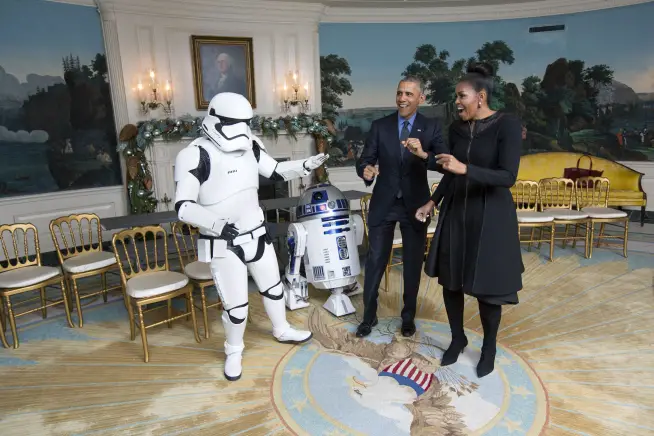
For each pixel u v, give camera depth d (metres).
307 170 2.67
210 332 3.16
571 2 6.64
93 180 5.64
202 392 2.42
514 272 2.22
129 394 2.41
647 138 6.44
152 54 5.80
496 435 2.00
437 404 2.23
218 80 6.25
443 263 2.39
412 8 6.97
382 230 2.88
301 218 3.27
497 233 2.19
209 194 2.40
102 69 5.58
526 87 7.14
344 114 7.23
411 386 2.40
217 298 3.80
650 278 3.86
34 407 2.31
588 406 2.19
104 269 3.38
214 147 2.37
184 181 2.29
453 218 2.32
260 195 6.80
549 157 6.93
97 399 2.37
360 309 3.46
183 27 5.97
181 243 5.14
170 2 5.77
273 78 6.63
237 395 2.38
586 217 4.45
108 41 5.50
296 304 3.45
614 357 2.63
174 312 3.52
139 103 5.80
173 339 3.06
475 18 7.04
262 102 6.62
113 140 5.77
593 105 6.77
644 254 4.57
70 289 4.02
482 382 2.41
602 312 3.22
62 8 5.19
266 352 2.84
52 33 5.14
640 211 6.43
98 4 5.38
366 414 2.18
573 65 6.82
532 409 2.18
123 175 5.84
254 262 2.66
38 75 5.07
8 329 3.26
